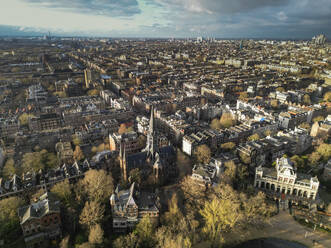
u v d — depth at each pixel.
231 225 180.25
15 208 188.75
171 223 187.62
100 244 169.38
